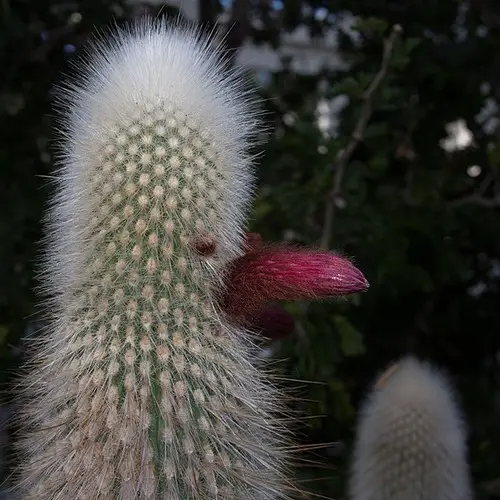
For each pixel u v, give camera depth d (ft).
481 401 2.12
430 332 2.28
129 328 0.94
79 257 0.98
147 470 0.92
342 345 1.61
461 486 1.29
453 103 2.10
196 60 1.05
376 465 1.28
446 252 2.01
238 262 0.98
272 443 1.07
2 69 1.87
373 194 1.96
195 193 0.96
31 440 1.02
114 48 1.10
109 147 0.96
